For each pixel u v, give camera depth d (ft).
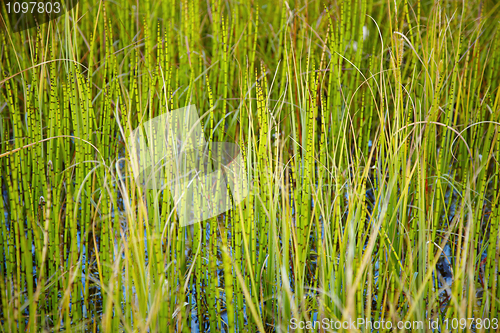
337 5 8.07
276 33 8.66
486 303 4.23
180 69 7.25
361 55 7.35
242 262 4.56
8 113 7.02
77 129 4.88
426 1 9.14
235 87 7.43
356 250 4.16
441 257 5.44
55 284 4.28
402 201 4.77
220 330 4.24
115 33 8.71
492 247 4.30
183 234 4.54
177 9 8.87
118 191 6.10
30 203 4.74
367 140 6.37
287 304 4.11
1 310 4.38
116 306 3.87
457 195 6.53
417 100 6.22
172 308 4.18
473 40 7.90
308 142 4.35
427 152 5.70
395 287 4.50
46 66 5.79
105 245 4.32
